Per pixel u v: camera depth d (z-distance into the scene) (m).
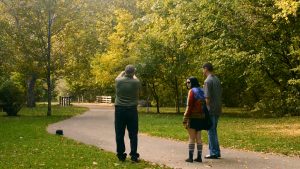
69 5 33.88
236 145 13.62
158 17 26.44
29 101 47.41
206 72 11.23
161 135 16.77
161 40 32.16
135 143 10.70
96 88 66.81
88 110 41.16
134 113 10.76
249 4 19.83
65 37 34.72
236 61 21.92
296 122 23.22
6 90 31.38
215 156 11.06
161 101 47.62
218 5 20.02
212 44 22.36
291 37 19.89
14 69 34.12
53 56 34.50
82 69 35.50
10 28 32.91
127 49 39.62
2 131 18.61
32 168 9.75
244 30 19.98
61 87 74.69
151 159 11.03
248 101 39.66
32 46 33.19
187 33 22.92
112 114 33.66
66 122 24.56
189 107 10.50
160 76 36.97
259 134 17.27
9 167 9.88
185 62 32.25
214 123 11.07
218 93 11.11
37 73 34.25
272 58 20.84
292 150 12.41
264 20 19.81
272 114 30.02
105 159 10.94
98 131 18.83
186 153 12.06
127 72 10.93
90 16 35.84
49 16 33.19
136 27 37.91
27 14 32.84
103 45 42.97
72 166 9.92
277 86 26.80
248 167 9.80
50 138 15.84
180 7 22.52
